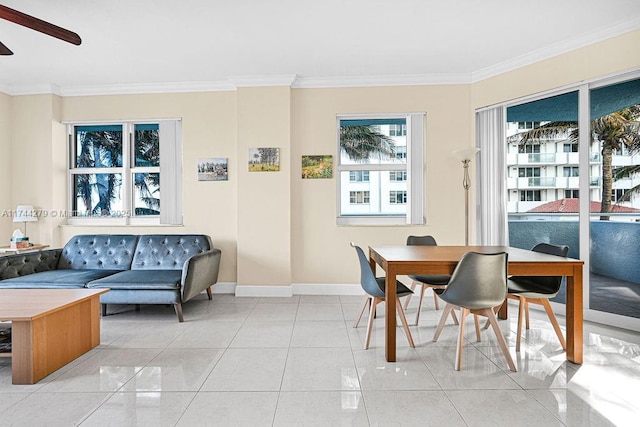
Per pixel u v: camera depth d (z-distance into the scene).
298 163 4.56
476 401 2.04
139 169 4.83
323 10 2.97
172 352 2.74
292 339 3.01
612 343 2.88
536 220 4.08
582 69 3.46
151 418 1.88
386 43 3.57
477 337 2.96
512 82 3.99
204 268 3.85
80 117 4.75
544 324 3.36
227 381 2.28
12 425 1.82
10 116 4.64
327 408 1.97
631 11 3.02
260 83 4.45
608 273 3.40
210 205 4.64
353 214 4.70
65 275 3.74
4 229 4.59
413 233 4.49
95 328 2.85
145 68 4.14
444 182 4.46
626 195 3.33
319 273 4.57
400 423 1.84
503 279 2.42
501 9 2.98
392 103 4.50
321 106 4.55
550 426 1.81
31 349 2.25
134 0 2.79
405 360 2.59
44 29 2.26
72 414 1.91
